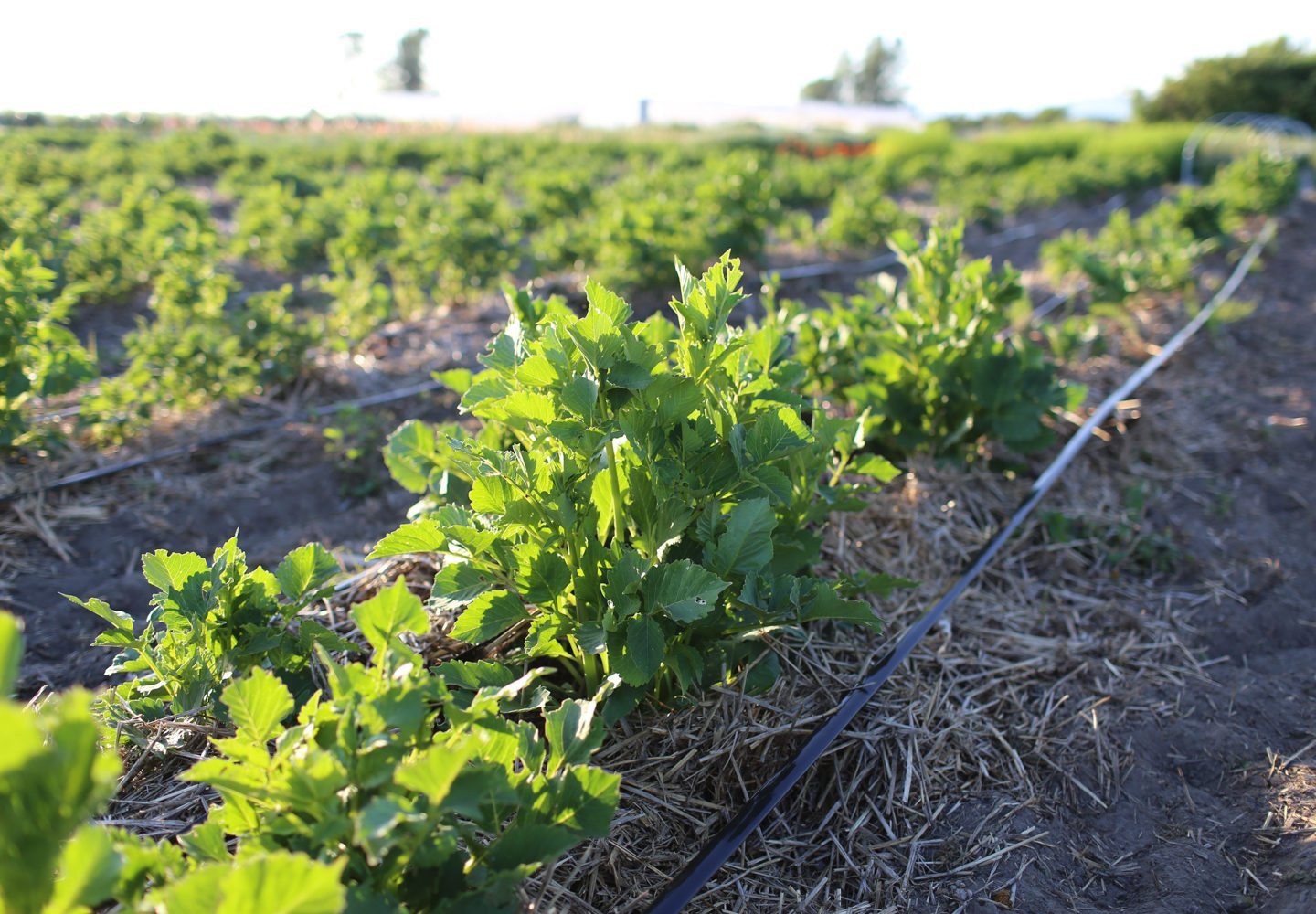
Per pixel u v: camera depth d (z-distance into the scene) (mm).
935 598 3574
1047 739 3035
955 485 4293
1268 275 10133
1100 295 7277
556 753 1962
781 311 4590
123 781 2355
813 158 27219
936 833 2617
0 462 4531
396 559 3332
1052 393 4309
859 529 3836
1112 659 3494
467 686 2270
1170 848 2646
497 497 2234
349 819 1541
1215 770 2980
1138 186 18422
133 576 3977
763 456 2498
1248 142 23250
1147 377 6199
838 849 2500
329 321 6633
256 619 2455
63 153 17656
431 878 1683
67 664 3377
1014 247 13164
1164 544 4238
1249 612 3850
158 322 7633
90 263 7875
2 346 4293
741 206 8992
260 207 10383
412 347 6844
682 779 2512
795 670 2877
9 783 1196
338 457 4941
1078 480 4754
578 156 21469
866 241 10945
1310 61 32750
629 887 2252
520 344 2455
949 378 4324
